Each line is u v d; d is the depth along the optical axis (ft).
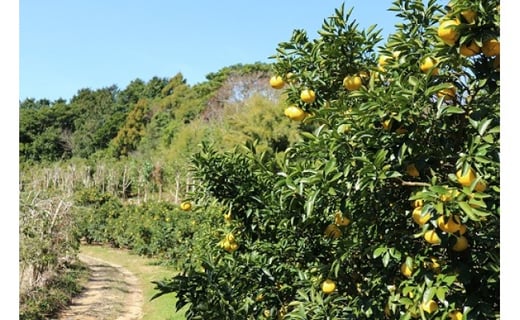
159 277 37.93
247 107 70.33
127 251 52.90
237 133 62.28
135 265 44.86
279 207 8.67
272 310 9.02
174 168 81.10
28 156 134.10
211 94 110.93
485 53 5.38
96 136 140.97
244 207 9.64
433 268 6.28
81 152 138.82
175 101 127.65
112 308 27.07
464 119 6.23
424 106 6.01
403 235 6.65
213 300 8.16
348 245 7.22
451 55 5.85
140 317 25.98
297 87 8.64
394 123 6.14
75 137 140.67
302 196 7.56
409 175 6.53
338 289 8.00
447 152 6.23
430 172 6.35
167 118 123.85
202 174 9.69
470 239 6.12
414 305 6.09
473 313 5.71
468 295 5.97
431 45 7.05
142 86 162.40
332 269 7.31
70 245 32.42
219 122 88.28
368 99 6.34
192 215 41.09
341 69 8.38
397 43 6.95
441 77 6.19
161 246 46.16
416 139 6.23
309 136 7.07
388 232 6.75
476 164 5.34
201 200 11.21
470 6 5.16
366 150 6.29
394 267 7.01
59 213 30.78
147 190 85.30
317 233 8.73
